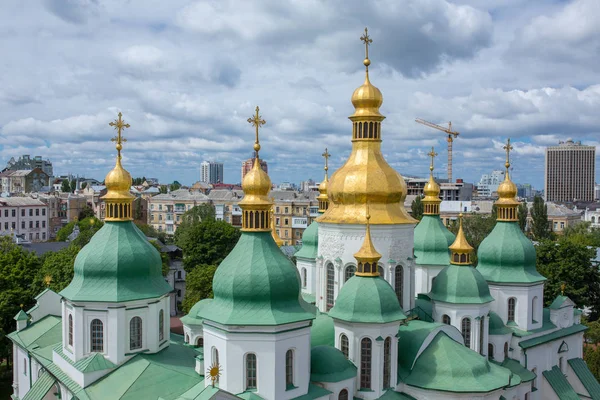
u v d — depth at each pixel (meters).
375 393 47.72
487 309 59.97
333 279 57.22
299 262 77.00
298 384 44.94
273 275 45.12
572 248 109.81
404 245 56.47
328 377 46.44
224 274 45.81
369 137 56.53
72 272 92.62
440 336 52.69
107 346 53.78
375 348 47.84
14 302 83.69
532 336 70.06
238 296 44.72
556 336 72.56
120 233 56.41
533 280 70.25
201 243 134.38
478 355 51.75
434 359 50.16
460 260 60.53
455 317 58.59
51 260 96.19
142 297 54.75
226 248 135.75
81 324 53.78
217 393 41.88
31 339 68.56
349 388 47.56
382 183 55.06
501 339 65.44
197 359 51.56
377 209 55.31
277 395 43.56
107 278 54.78
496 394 49.56
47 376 60.12
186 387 49.38
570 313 76.38
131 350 55.00
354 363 48.53
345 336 49.41
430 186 76.31
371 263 49.59
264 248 46.44
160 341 57.81
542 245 113.75
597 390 74.06
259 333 43.41
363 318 47.84
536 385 70.44
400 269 56.66
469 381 48.34
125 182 56.94
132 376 51.53
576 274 107.44
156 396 48.62
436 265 73.75
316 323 55.62
